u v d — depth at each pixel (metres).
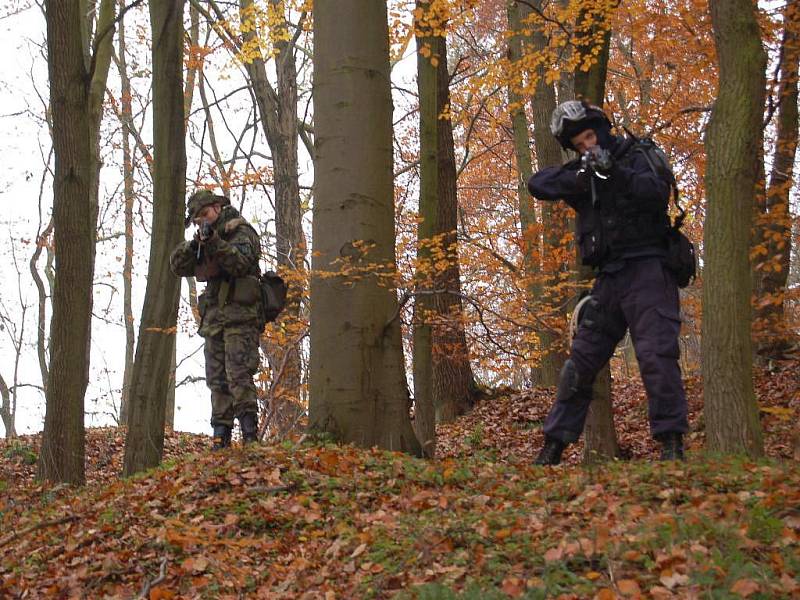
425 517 5.15
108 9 14.95
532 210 20.47
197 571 5.23
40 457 10.64
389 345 7.76
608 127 6.12
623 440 12.72
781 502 4.38
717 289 6.16
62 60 10.77
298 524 5.82
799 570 3.60
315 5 7.96
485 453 10.03
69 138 10.78
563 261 12.64
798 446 8.46
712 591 3.43
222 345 8.16
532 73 12.30
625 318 6.00
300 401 12.64
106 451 15.83
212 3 19.62
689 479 5.00
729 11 6.44
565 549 3.99
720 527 3.99
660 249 5.87
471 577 4.02
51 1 10.70
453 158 16.64
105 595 5.15
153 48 10.25
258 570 5.18
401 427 7.69
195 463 7.15
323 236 7.76
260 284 8.14
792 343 14.13
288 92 21.22
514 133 20.70
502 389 17.25
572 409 6.19
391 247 7.82
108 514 6.36
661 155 5.90
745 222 6.23
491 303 12.12
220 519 6.00
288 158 21.20
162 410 9.89
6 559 6.00
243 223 8.10
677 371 5.75
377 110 7.81
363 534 5.05
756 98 6.37
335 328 7.64
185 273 8.14
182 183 10.22
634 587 3.54
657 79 20.47
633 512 4.42
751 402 6.05
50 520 6.77
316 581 4.71
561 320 11.41
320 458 6.77
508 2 17.84
